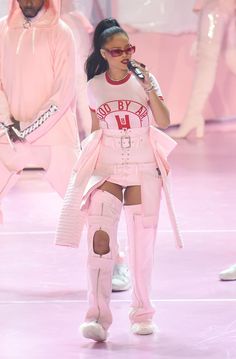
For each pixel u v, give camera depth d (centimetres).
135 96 1516
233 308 1681
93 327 1501
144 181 1516
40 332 1572
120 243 2153
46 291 1809
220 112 4153
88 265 1513
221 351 1467
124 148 1520
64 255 2072
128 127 1520
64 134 1838
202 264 1978
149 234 1530
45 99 1834
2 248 2144
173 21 3903
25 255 2077
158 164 1530
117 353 1466
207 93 3778
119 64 1506
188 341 1514
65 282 1866
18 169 1859
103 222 1504
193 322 1608
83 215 1537
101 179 1512
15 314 1672
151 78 1512
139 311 1553
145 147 1527
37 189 2859
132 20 3816
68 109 1839
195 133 3862
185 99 3966
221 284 1831
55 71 1820
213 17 3747
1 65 1842
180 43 3931
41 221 2417
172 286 1822
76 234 1536
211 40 3750
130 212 1534
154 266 1966
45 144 1836
